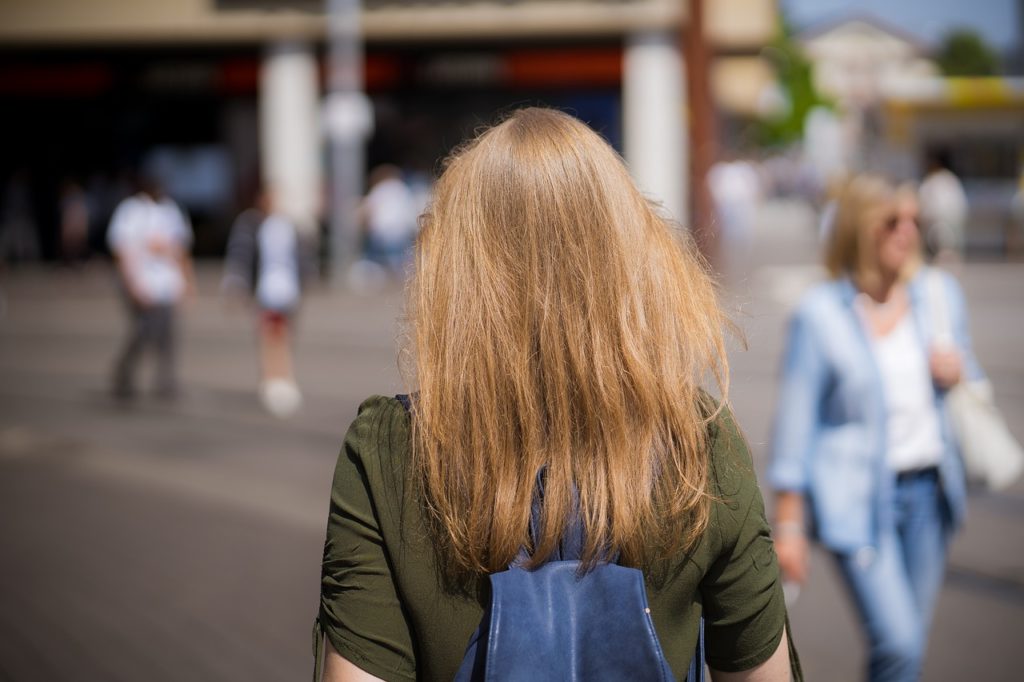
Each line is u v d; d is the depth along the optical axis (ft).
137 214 41.57
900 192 12.61
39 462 31.53
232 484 28.55
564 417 5.30
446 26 90.07
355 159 88.79
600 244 5.50
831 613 18.90
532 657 5.06
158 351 42.29
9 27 94.84
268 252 40.81
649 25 88.84
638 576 5.17
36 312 73.87
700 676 5.40
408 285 5.88
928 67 372.79
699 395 5.56
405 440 5.48
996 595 19.38
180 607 19.19
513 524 5.20
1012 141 86.99
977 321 56.75
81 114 103.04
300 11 93.91
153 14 94.38
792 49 292.40
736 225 92.38
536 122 5.80
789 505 12.65
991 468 12.71
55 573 21.21
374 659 5.32
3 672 16.42
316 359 51.06
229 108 101.65
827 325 12.53
